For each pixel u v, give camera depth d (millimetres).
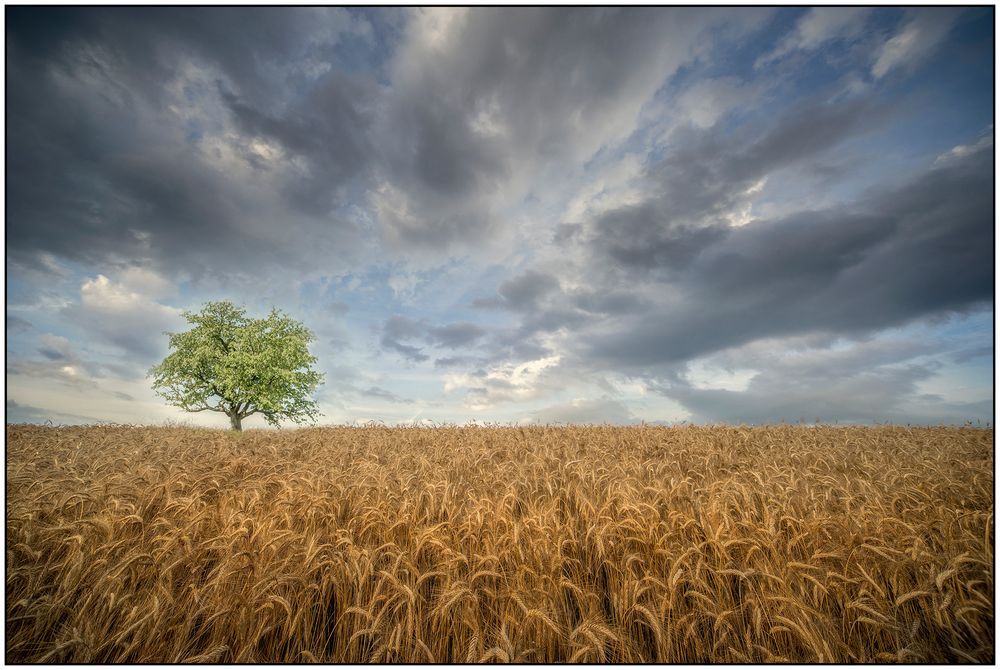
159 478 6902
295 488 6273
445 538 4824
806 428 16656
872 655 3947
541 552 4605
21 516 4984
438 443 12445
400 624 3748
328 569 4340
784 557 4617
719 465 8977
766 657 3742
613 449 11188
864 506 5609
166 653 3660
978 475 7098
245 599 3848
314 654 3904
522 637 3797
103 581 3857
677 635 3945
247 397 27172
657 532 5031
